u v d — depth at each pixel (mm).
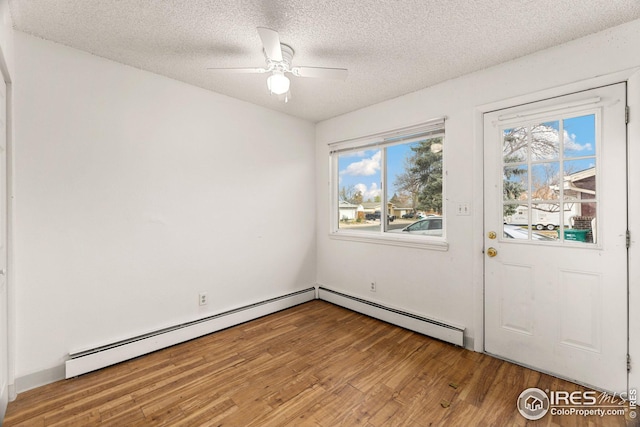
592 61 1819
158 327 2396
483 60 2148
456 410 1674
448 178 2494
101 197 2109
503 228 2234
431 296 2637
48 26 1753
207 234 2691
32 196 1842
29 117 1823
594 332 1856
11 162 1721
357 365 2145
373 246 3115
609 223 1804
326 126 3592
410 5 1570
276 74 1918
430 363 2168
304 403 1738
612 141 1788
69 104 1970
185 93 2531
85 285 2049
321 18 1685
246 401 1752
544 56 1995
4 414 1589
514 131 2174
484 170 2309
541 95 2018
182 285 2535
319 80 2477
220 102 2766
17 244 1787
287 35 1845
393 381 1950
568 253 1948
